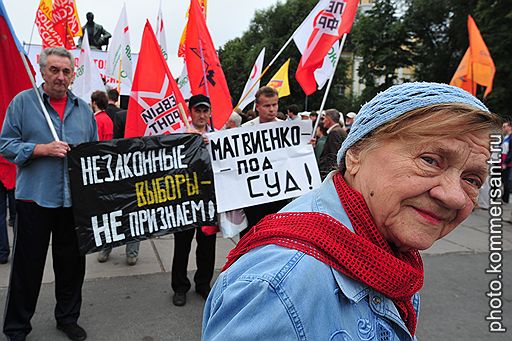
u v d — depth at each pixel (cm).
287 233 76
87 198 279
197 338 298
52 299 344
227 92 400
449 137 71
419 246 76
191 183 319
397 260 78
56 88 266
